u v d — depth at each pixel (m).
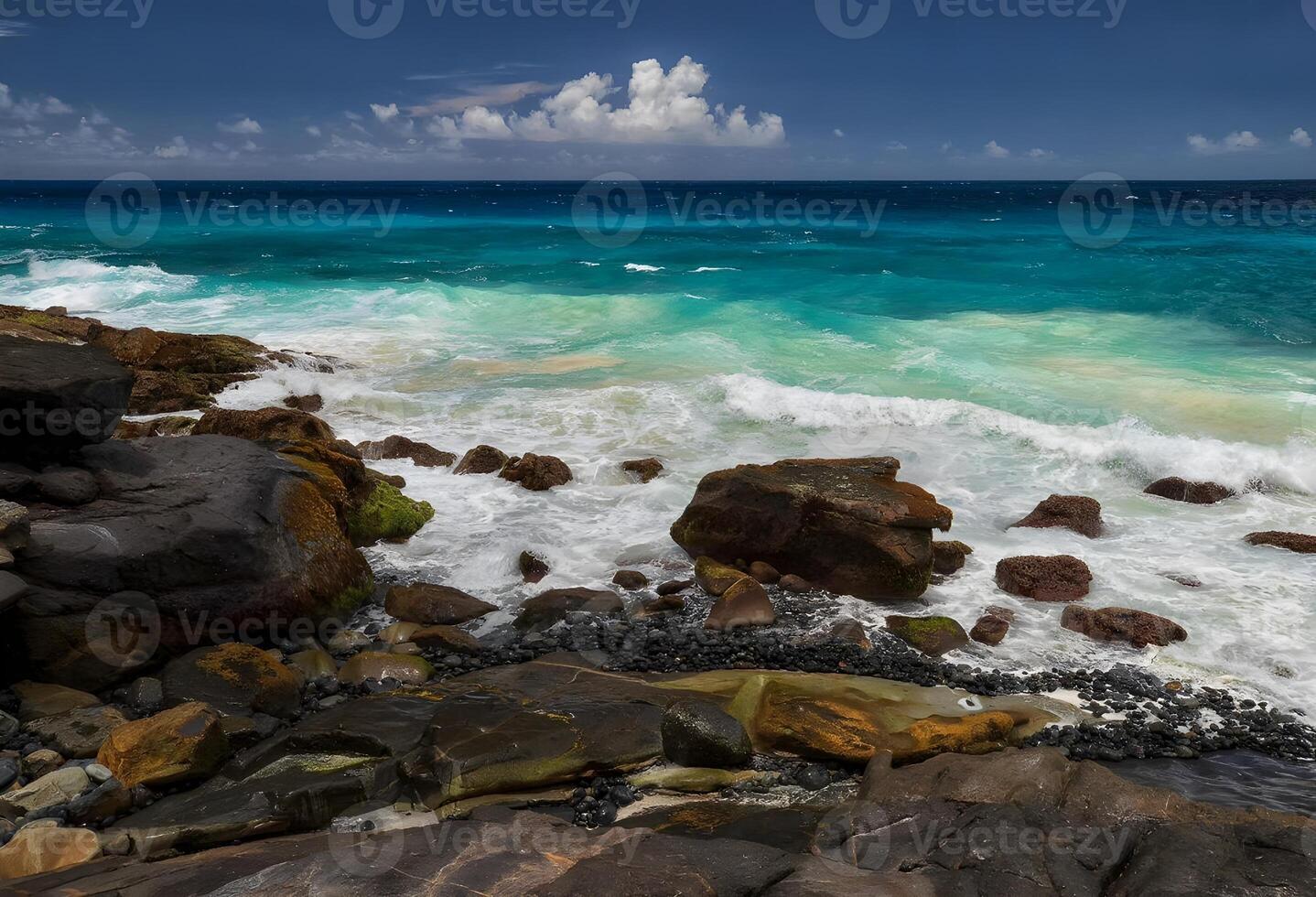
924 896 4.23
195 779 5.76
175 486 8.02
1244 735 6.58
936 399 14.87
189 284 29.86
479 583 9.37
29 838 4.87
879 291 28.02
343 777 5.60
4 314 18.30
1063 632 8.24
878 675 7.53
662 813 5.54
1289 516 10.88
